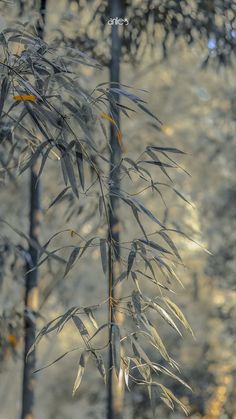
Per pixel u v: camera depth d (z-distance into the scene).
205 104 11.98
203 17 6.46
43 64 3.85
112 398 5.72
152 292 10.82
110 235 3.75
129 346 9.91
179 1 6.32
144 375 3.87
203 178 11.57
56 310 10.34
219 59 6.88
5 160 5.87
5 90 3.56
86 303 11.69
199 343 10.73
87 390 11.77
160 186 10.70
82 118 3.79
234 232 11.05
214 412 10.20
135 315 3.80
